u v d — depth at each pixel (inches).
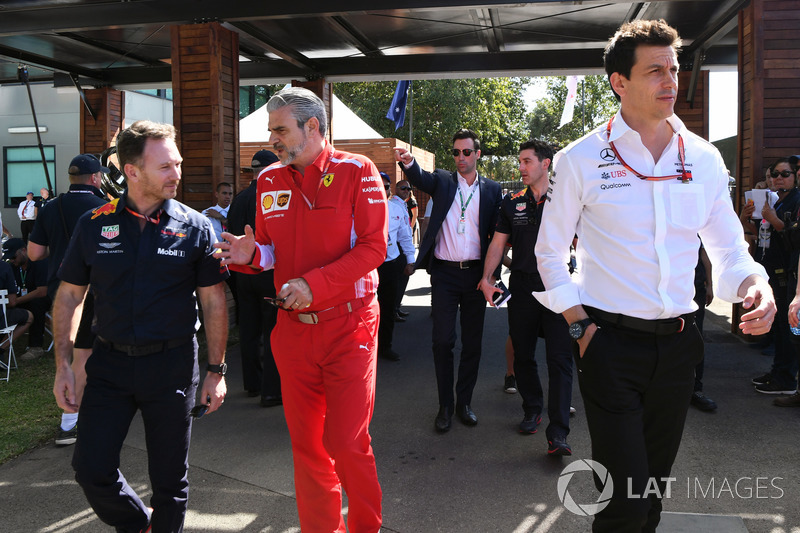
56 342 100.3
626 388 79.8
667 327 79.2
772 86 248.8
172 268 97.9
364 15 334.3
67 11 294.2
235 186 307.1
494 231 167.6
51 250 164.7
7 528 119.3
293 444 103.0
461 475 140.6
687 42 397.4
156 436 98.0
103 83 461.1
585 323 79.9
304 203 99.0
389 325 245.8
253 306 198.8
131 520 99.0
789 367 191.0
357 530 95.3
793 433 161.6
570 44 403.5
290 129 95.6
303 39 381.1
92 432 93.7
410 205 416.5
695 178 79.7
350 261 93.4
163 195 97.5
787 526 114.8
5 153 647.8
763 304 74.2
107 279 96.0
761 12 247.8
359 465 94.3
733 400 188.7
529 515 121.7
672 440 84.9
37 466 148.5
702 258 171.3
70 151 635.5
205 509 126.1
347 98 1115.3
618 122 79.6
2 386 211.6
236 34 305.9
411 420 177.6
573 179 81.1
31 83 501.7
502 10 327.9
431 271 172.1
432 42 394.6
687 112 418.3
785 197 205.9
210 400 102.7
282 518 122.4
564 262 83.9
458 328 313.7
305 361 98.3
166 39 384.2
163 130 97.7
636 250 78.8
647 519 85.9
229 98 301.4
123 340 95.5
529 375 165.6
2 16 299.3
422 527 117.5
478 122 1078.4
